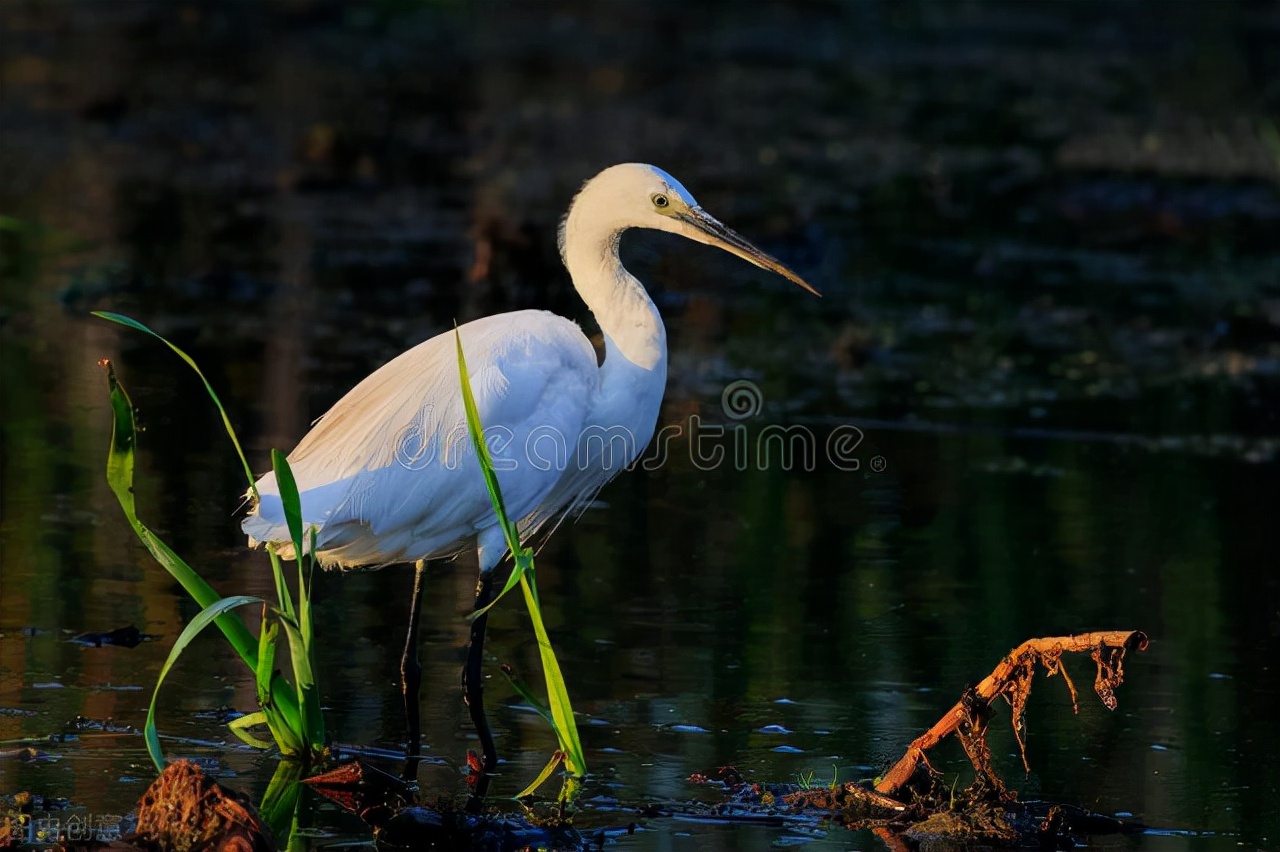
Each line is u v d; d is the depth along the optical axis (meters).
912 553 11.76
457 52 35.91
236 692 8.84
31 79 30.25
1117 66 36.19
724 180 25.22
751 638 10.03
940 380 16.45
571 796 7.71
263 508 8.21
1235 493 13.29
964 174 26.53
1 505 11.72
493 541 8.77
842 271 20.61
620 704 8.96
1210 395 16.27
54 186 23.23
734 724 8.70
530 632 10.09
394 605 10.52
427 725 8.64
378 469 8.45
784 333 17.91
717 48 38.19
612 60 35.88
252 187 24.02
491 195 23.58
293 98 30.34
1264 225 23.69
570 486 9.66
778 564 11.45
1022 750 7.62
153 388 14.77
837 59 37.19
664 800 7.70
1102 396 16.12
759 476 13.58
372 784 7.57
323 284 18.88
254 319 17.31
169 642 9.50
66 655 9.20
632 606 10.59
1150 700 9.27
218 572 10.68
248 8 38.66
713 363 16.59
